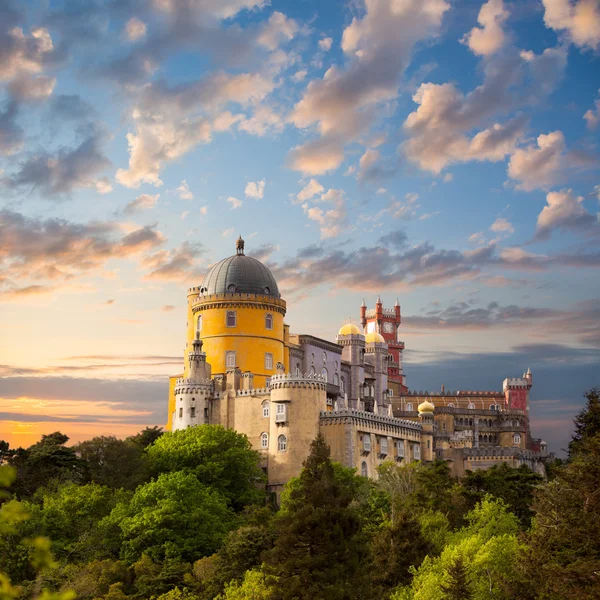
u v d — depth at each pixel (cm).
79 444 13950
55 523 11731
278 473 14112
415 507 11100
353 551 8231
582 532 7531
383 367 19862
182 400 15150
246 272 16438
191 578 10419
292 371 17125
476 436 19550
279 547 8188
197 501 12194
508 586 7912
